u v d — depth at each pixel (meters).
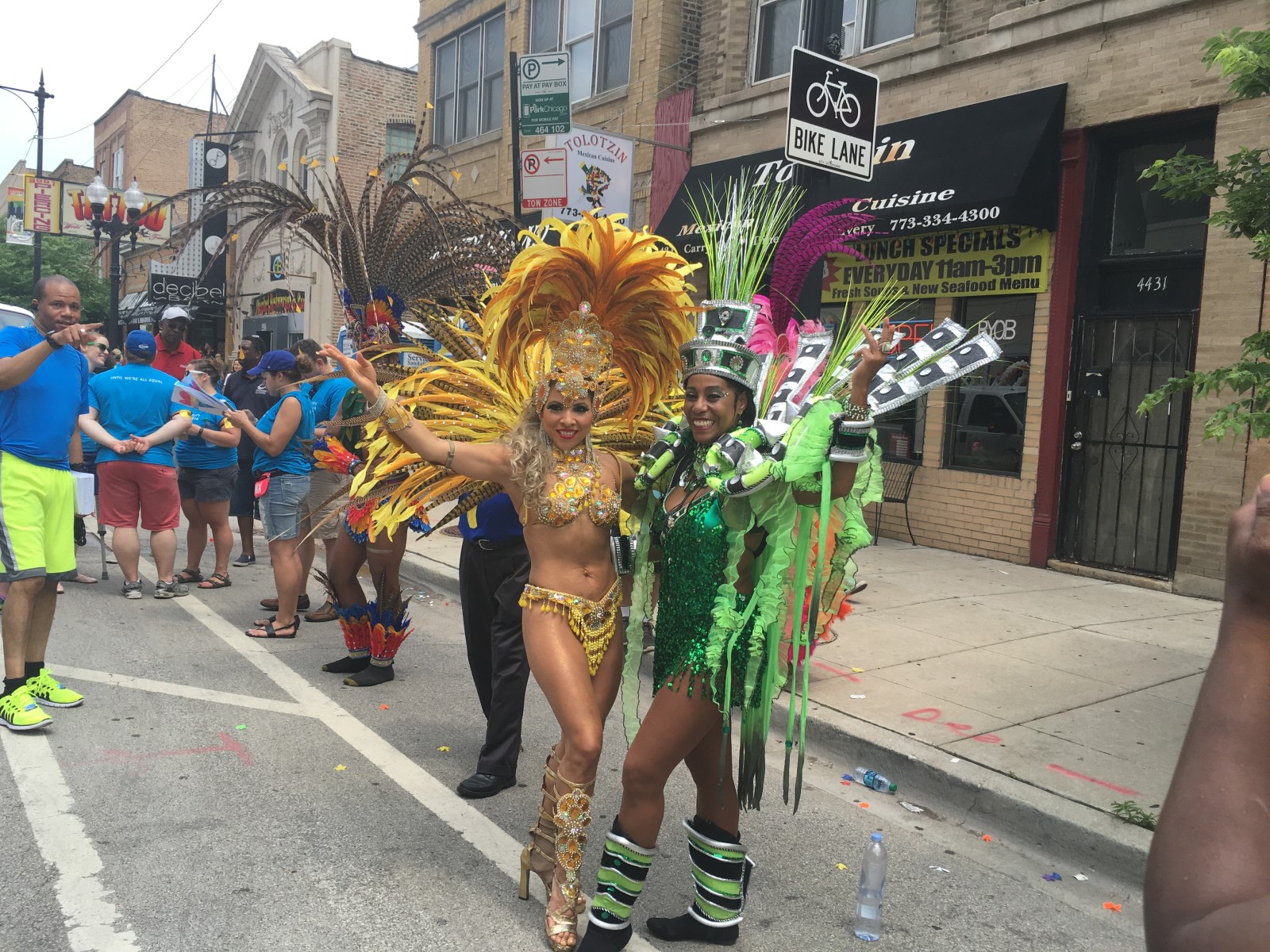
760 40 11.16
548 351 3.32
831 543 2.88
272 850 3.45
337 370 3.50
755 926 3.14
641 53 12.36
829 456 2.55
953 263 9.16
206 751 4.32
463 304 4.04
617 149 10.63
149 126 33.59
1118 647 6.06
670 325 3.26
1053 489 8.53
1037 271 8.52
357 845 3.52
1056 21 8.24
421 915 3.08
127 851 3.38
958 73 9.09
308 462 6.23
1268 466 7.10
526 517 2.93
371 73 19.66
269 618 6.75
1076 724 4.71
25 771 4.00
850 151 6.57
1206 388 4.18
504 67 15.19
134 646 5.93
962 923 3.21
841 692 5.14
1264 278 7.07
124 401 6.94
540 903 3.19
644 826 2.81
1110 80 7.98
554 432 2.88
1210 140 7.70
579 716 2.79
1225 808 0.81
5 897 3.04
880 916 3.22
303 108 19.84
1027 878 3.56
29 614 4.55
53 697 4.73
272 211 4.92
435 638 6.60
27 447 4.49
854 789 4.34
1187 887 0.79
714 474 2.67
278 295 20.73
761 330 3.02
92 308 31.77
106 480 7.08
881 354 2.47
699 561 2.71
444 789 4.05
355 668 5.55
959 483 9.30
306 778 4.09
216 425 7.61
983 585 7.82
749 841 3.77
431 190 13.83
